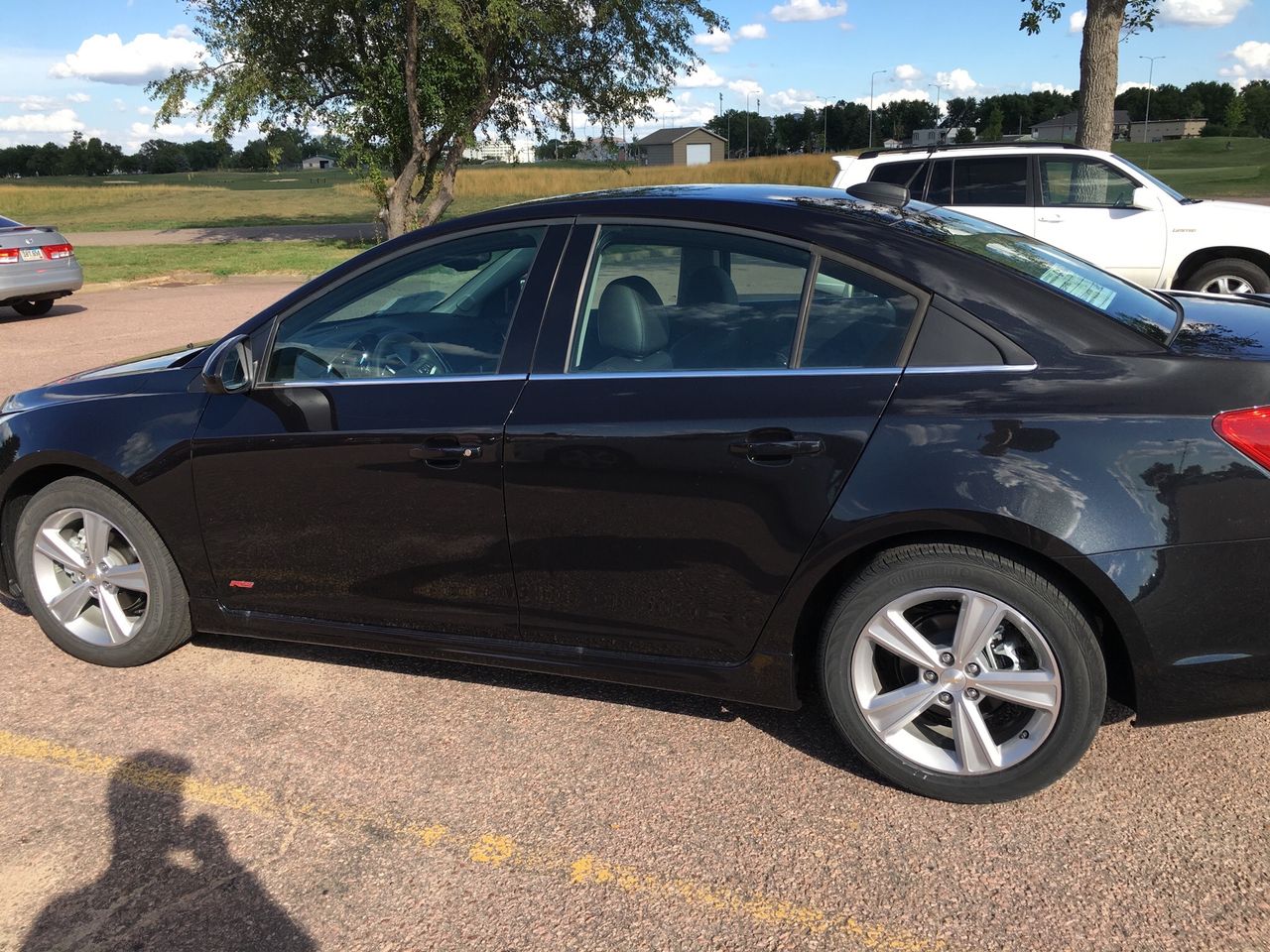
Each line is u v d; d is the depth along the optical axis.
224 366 3.25
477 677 3.51
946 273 2.60
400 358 3.14
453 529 3.00
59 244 13.73
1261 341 2.56
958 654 2.56
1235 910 2.24
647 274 2.88
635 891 2.39
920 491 2.45
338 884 2.46
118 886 2.47
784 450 2.57
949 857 2.47
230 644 3.83
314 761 3.00
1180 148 90.62
